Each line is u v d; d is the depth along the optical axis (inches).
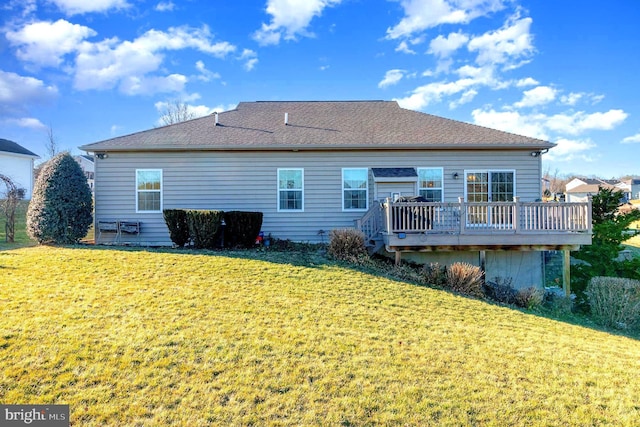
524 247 397.1
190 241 451.2
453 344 210.8
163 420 133.3
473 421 139.2
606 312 348.5
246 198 493.7
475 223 390.0
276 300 262.7
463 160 497.4
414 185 485.1
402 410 143.8
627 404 154.4
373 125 543.2
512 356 199.2
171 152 489.7
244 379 159.0
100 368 161.8
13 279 280.5
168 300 247.3
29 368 158.7
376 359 183.8
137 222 477.1
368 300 284.2
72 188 439.2
